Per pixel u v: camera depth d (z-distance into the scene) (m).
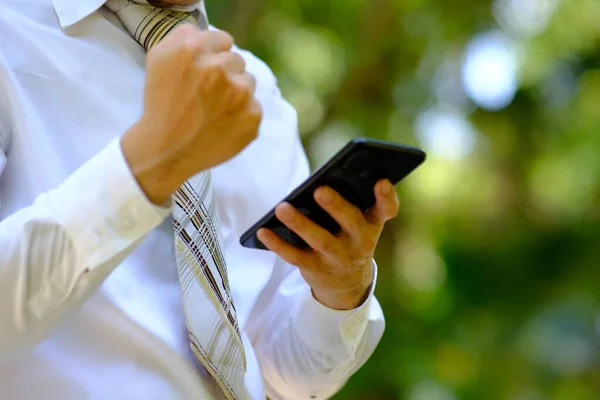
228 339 1.66
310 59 6.84
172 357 1.62
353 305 1.88
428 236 7.34
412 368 6.45
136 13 1.87
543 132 7.51
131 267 1.65
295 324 2.01
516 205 7.45
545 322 7.09
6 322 1.38
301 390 2.07
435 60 6.97
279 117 2.23
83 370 1.55
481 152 7.40
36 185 1.61
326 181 1.48
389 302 6.72
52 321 1.41
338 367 2.02
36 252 1.36
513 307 7.17
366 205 1.56
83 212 1.35
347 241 1.58
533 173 7.57
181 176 1.34
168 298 1.67
